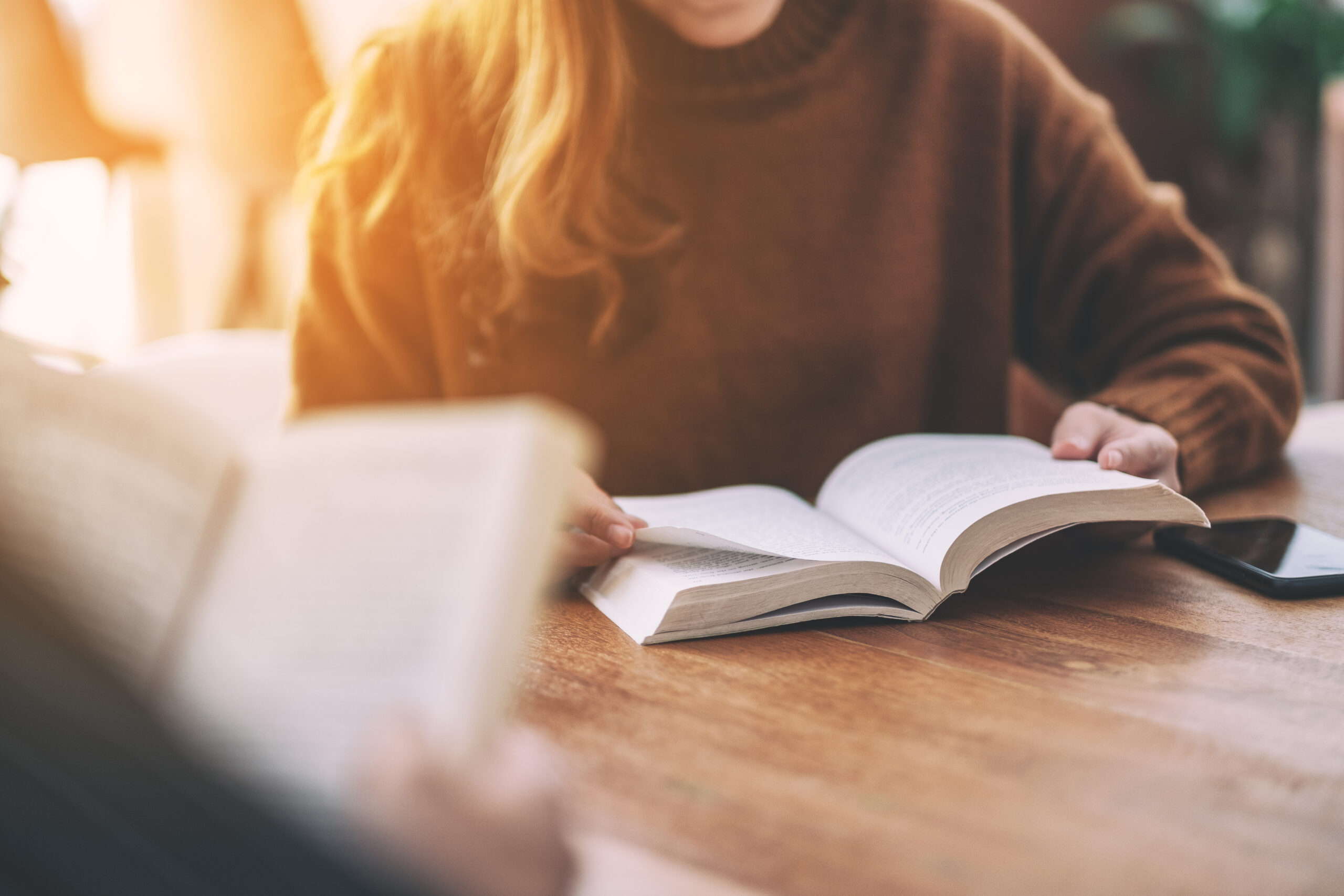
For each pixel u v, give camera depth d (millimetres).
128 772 264
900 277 1109
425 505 289
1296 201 3320
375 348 1047
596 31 984
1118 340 1076
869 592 622
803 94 1070
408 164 1035
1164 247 1078
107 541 320
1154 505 655
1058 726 461
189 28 2023
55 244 2182
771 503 800
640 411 1096
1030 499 656
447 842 253
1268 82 3215
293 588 296
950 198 1133
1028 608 650
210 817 256
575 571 729
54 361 420
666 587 611
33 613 290
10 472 333
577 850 334
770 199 1083
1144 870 338
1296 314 3328
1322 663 541
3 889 267
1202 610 640
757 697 503
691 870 340
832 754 433
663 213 1064
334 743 265
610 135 1013
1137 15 3199
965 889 327
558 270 1032
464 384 1064
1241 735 448
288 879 250
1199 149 3363
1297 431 1278
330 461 310
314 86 2111
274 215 2484
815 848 353
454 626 268
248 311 2500
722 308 1091
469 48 1039
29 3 1839
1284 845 354
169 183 2422
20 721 271
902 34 1093
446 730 258
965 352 1159
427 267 1052
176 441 329
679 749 441
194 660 297
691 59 1044
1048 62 1160
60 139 1927
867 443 1124
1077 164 1120
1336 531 823
